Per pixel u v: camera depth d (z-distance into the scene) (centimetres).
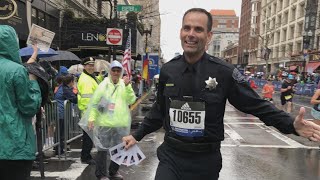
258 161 759
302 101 2762
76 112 884
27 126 332
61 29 1928
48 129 680
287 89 1733
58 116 716
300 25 5969
